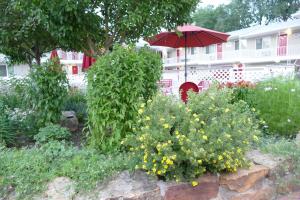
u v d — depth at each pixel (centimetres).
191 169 271
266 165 324
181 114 290
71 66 2184
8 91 584
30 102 429
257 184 309
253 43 2194
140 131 289
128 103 345
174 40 842
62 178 275
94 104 347
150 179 274
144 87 362
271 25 2136
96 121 346
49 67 435
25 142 410
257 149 374
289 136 454
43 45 757
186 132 273
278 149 362
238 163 293
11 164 284
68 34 479
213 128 273
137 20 455
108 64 343
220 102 317
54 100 427
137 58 348
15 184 265
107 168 284
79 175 273
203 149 253
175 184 268
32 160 293
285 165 339
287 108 452
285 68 1261
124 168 291
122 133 343
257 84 544
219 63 2386
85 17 475
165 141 264
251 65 2161
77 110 564
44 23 452
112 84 336
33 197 256
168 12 469
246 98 508
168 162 247
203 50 2658
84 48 564
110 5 505
